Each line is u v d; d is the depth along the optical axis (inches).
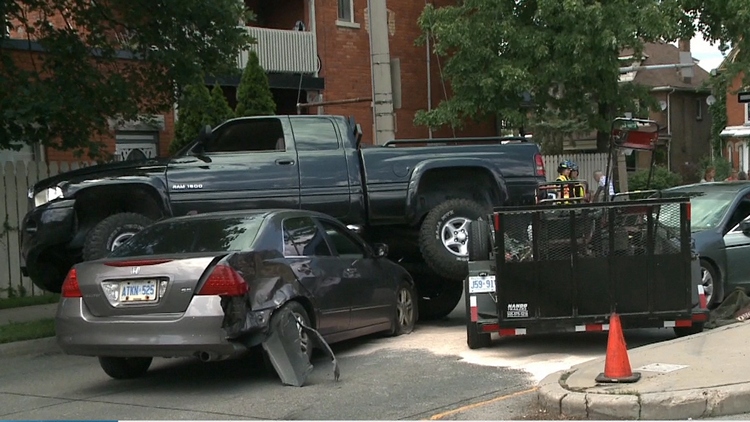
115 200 424.2
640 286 347.3
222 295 296.8
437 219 428.1
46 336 436.8
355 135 445.7
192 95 592.4
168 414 282.2
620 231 346.6
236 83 899.4
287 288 320.2
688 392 252.4
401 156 440.5
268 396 301.4
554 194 439.2
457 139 466.0
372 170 435.8
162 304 299.7
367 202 435.2
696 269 357.7
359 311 373.4
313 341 336.5
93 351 306.2
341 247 377.7
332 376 329.7
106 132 571.8
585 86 949.2
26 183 592.7
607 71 916.6
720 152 1808.6
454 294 475.2
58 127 532.1
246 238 326.3
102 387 333.7
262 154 426.9
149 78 576.4
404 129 1088.8
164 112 604.1
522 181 449.1
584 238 346.6
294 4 1024.9
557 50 916.6
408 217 434.9
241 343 303.1
